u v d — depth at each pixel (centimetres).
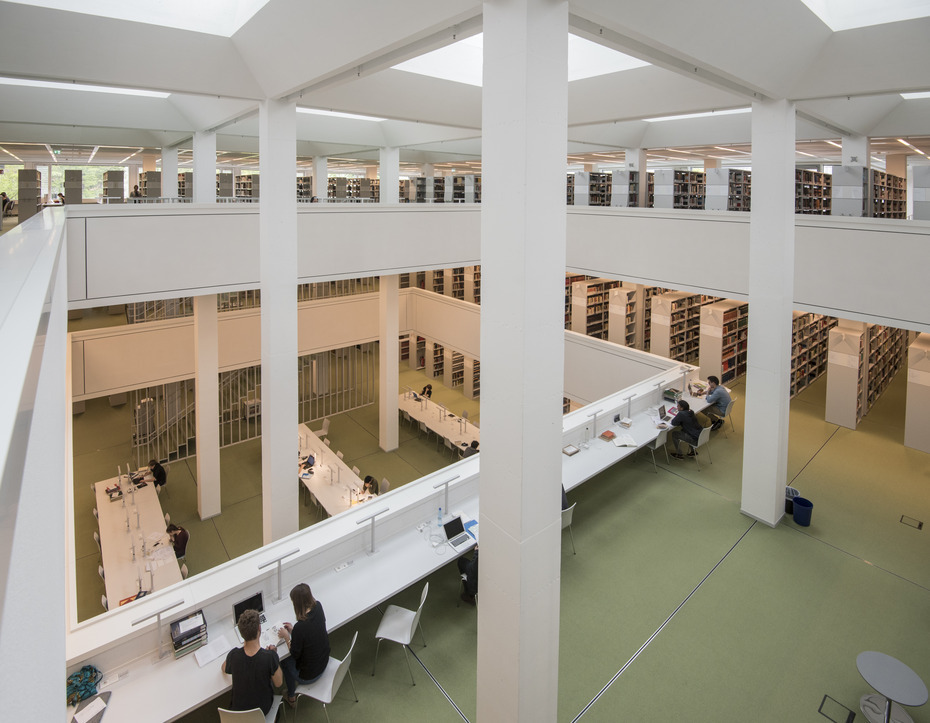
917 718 496
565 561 701
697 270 996
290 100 734
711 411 1076
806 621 605
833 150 1816
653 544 736
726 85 655
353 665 545
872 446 1031
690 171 1364
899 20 569
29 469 99
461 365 1858
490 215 396
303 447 1209
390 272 1098
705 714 498
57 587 135
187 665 461
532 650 421
